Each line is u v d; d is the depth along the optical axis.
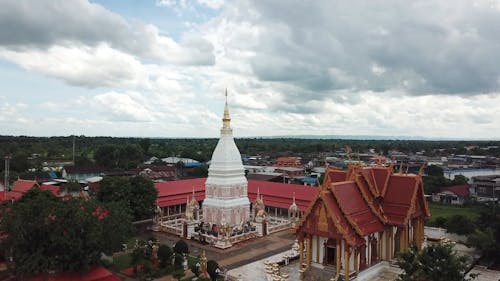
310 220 63.62
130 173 185.00
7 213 52.97
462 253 77.56
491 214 83.00
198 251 82.12
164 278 65.44
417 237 74.31
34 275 53.16
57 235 52.66
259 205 102.00
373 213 67.62
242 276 66.88
